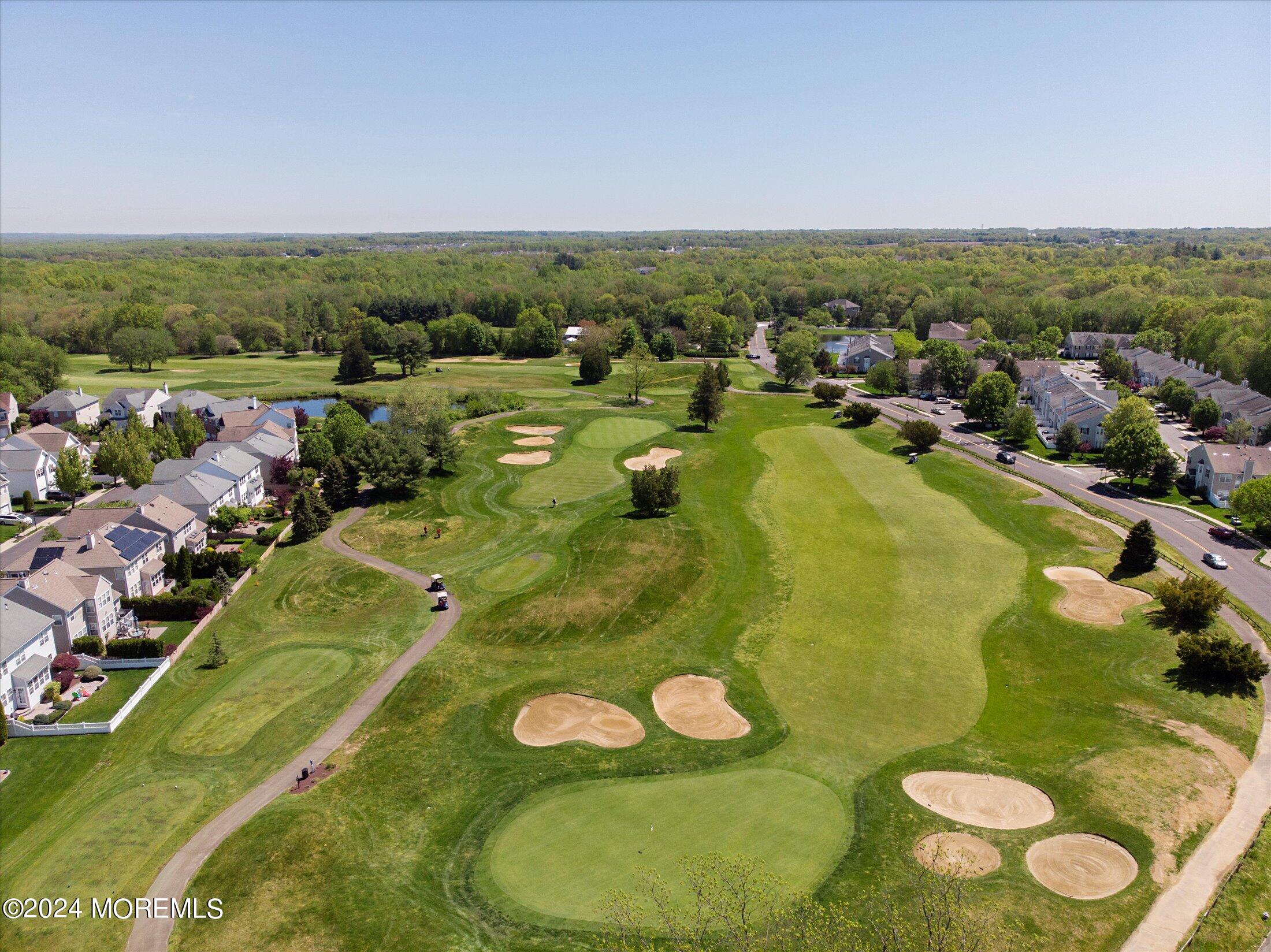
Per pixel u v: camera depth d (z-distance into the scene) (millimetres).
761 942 35156
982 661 61250
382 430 105188
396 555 84188
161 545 80062
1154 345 185250
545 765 50094
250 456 104812
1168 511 90188
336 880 41000
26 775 50719
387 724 55125
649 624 68000
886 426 129625
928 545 81938
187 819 46219
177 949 37156
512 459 116312
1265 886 38938
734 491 100188
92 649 64000
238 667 63250
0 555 83125
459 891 39875
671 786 47562
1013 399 128625
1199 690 55500
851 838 42688
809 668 60875
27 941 37875
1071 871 40312
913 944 35156
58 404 132875
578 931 36844
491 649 64875
